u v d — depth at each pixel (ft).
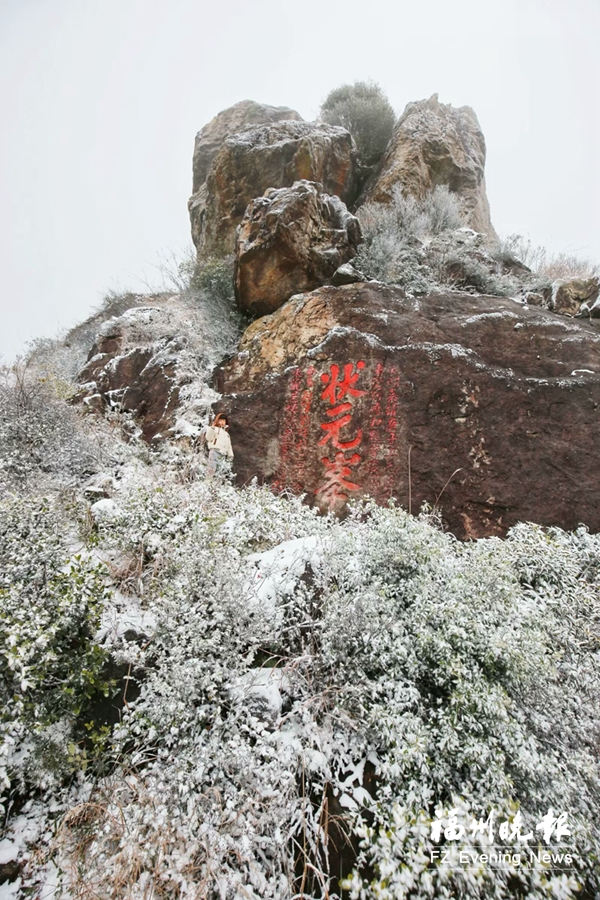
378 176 37.55
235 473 20.06
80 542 14.25
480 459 18.79
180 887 7.75
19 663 8.70
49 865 8.76
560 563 14.26
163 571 12.52
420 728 9.35
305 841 8.57
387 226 30.09
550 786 8.86
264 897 7.91
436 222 33.65
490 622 10.74
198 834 8.25
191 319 29.01
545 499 18.02
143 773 9.11
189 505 15.01
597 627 12.76
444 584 11.86
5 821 9.37
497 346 21.67
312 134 34.19
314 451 20.02
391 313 22.89
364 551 12.94
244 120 44.80
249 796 8.54
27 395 20.44
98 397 24.80
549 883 7.52
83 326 40.83
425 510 17.52
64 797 9.58
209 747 9.19
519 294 27.48
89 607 10.46
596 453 18.58
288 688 10.64
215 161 36.29
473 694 9.37
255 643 11.09
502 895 7.73
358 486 19.10
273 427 20.81
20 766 9.70
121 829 8.24
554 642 11.68
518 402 19.48
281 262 26.11
